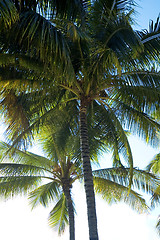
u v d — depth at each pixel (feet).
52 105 32.04
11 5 18.04
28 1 23.70
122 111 31.50
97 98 29.73
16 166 41.57
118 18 24.14
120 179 39.83
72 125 35.99
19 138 29.12
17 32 22.29
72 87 28.86
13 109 29.86
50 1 24.89
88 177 26.78
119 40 24.49
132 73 28.07
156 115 29.68
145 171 38.11
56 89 29.40
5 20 20.07
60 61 23.58
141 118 30.86
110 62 25.31
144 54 27.37
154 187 39.37
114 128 33.55
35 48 23.97
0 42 23.70
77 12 25.44
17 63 24.89
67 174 46.91
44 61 24.76
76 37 21.77
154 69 27.68
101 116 33.60
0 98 28.43
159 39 27.07
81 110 29.01
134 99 29.25
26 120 30.73
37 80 26.40
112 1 26.91
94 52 26.00
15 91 28.50
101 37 25.11
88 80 28.35
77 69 28.60
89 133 33.91
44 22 21.04
